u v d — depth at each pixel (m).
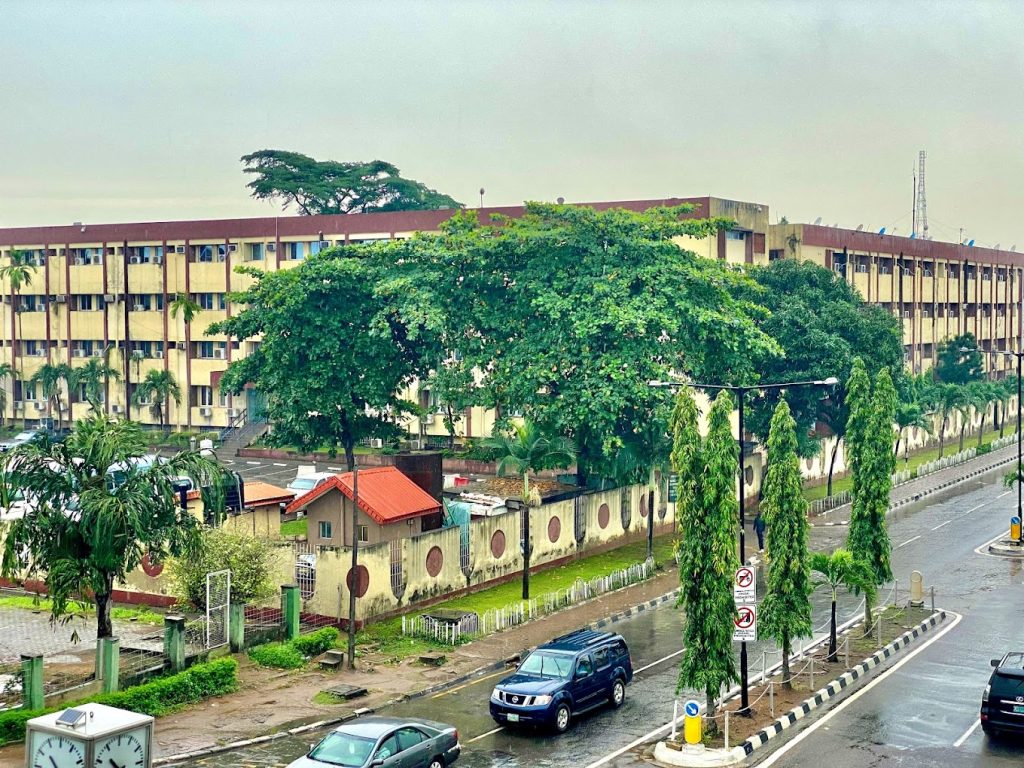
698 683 29.20
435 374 63.03
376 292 58.78
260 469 80.44
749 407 67.12
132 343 97.44
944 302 115.00
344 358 63.38
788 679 33.22
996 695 28.66
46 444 34.62
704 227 59.81
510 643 39.25
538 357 54.34
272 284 64.88
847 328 69.69
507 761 27.69
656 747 28.16
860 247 97.62
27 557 36.53
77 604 42.62
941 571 50.31
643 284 56.19
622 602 45.31
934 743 28.77
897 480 75.88
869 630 39.12
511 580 48.62
